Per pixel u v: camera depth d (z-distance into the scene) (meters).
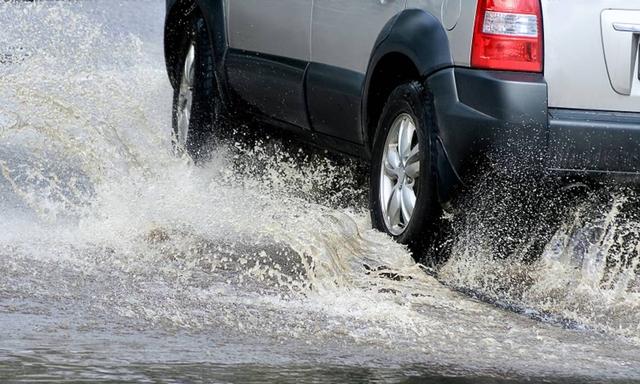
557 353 11.98
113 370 10.27
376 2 17.56
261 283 14.74
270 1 20.16
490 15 15.61
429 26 16.39
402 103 16.78
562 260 16.25
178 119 23.08
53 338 11.34
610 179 15.51
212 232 17.25
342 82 18.11
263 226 17.23
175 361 10.71
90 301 13.03
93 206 17.97
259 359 10.95
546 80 15.52
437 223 16.09
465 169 15.67
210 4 21.84
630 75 15.64
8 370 10.10
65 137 19.03
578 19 15.60
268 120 20.42
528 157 15.40
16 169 20.95
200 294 13.79
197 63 21.94
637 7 15.66
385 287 14.98
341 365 10.89
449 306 14.20
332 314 13.12
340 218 17.14
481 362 11.36
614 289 15.64
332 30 18.45
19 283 13.69
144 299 13.31
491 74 15.52
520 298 15.05
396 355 11.43
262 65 20.20
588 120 15.41
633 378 11.05
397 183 16.98
